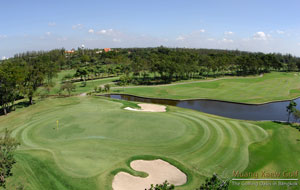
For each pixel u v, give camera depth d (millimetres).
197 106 74125
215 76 149375
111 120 51281
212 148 36500
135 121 50625
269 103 77125
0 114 61719
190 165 30938
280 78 137875
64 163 30750
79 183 26266
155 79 136375
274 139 41125
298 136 42719
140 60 149875
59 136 41625
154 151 35281
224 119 54625
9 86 61031
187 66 134000
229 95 88562
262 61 164375
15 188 24625
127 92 97062
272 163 32062
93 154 33906
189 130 44875
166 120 51562
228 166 30875
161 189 21516
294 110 49719
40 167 29391
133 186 26328
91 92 97688
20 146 37156
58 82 130375
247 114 64250
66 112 58875
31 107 67625
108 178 27453
